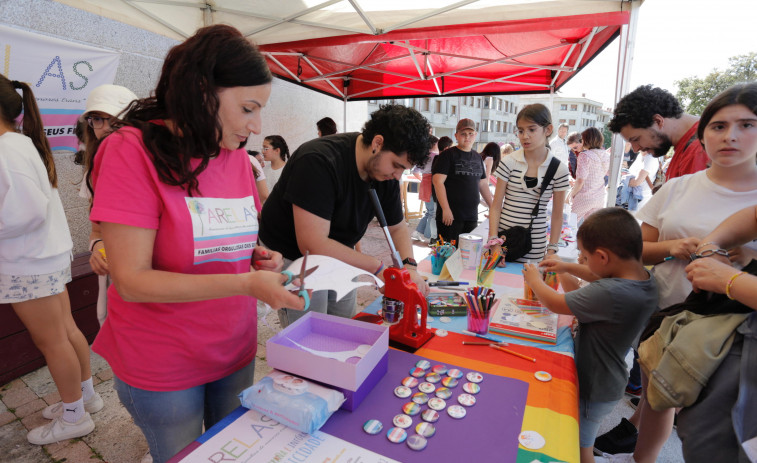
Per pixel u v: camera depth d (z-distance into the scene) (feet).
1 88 4.85
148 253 2.58
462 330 4.29
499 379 3.32
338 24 10.48
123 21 9.23
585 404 4.19
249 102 2.60
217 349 3.13
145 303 2.84
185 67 2.40
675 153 5.43
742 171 4.07
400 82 18.11
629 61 8.46
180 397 3.03
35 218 4.99
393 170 4.04
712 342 3.04
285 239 4.79
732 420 2.86
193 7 9.85
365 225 4.95
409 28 10.19
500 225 7.38
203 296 2.52
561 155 16.92
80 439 5.93
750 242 3.76
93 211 2.43
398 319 4.07
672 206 4.66
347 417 2.77
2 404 6.64
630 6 8.23
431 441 2.55
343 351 3.22
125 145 2.47
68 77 8.24
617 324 3.85
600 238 3.97
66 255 5.62
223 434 2.55
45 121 8.05
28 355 7.45
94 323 8.39
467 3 9.07
